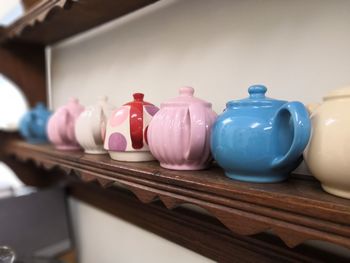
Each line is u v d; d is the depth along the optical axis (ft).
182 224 1.98
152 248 2.28
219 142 1.22
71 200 3.32
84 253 3.15
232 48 1.73
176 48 2.05
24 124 3.05
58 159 2.20
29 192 3.08
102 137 1.95
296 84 1.47
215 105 1.83
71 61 3.23
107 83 2.71
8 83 3.92
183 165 1.44
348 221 0.85
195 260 1.96
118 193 2.52
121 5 2.14
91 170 1.82
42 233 3.06
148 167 1.53
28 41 3.33
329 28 1.35
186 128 1.36
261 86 1.24
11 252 2.01
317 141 1.01
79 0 1.99
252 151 1.12
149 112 1.67
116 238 2.65
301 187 1.13
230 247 1.70
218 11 1.79
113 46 2.60
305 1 1.42
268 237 1.54
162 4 2.12
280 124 1.11
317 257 1.36
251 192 1.07
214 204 1.18
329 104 1.03
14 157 3.50
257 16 1.61
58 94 3.54
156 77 2.21
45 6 2.15
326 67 1.37
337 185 0.97
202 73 1.90
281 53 1.52
